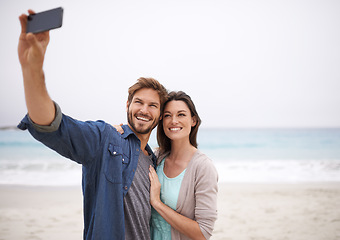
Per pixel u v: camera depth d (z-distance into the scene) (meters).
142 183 2.03
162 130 2.50
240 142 34.06
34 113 1.37
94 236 1.69
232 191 8.94
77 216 6.19
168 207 2.05
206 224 2.02
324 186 9.79
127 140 2.02
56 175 11.96
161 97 2.19
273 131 61.06
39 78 1.32
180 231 2.01
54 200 7.50
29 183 10.10
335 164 16.58
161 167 2.37
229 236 5.21
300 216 6.38
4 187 9.09
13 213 6.37
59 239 4.89
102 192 1.75
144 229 1.96
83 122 1.76
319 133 50.25
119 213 1.77
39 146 25.09
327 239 5.07
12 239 4.87
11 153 21.48
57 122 1.48
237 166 16.05
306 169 14.69
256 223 5.93
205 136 43.28
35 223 5.72
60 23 1.17
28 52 1.27
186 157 2.30
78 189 8.88
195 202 2.16
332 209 6.90
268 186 9.76
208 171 2.13
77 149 1.65
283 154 24.47
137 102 2.11
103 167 1.78
